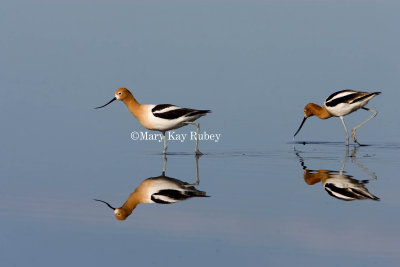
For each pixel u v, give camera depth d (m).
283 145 18.56
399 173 14.62
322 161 16.25
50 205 11.87
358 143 19.06
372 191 12.88
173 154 17.17
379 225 10.62
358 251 9.45
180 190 13.00
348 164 15.83
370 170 15.01
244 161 16.25
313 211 11.45
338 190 13.01
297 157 16.83
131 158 16.42
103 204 11.95
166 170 15.01
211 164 15.80
